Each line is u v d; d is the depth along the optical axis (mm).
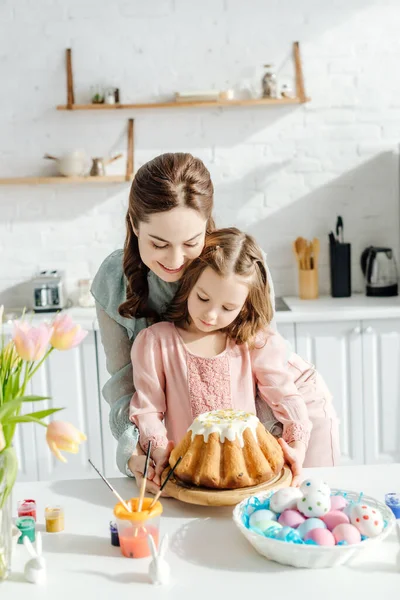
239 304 1652
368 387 3498
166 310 1810
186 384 1753
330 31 3805
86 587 1201
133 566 1268
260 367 1772
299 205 3918
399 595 1143
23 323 1202
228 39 3791
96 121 3840
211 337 1779
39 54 3795
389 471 1633
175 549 1319
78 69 3803
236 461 1439
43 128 3844
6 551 1231
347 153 3889
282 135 3875
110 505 1520
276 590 1171
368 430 3521
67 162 3732
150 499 1361
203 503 1426
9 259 3945
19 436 3506
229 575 1223
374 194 3916
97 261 3947
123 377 1820
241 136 3871
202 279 1632
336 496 1363
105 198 3910
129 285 1778
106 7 3764
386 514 1338
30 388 3480
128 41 3785
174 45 3789
